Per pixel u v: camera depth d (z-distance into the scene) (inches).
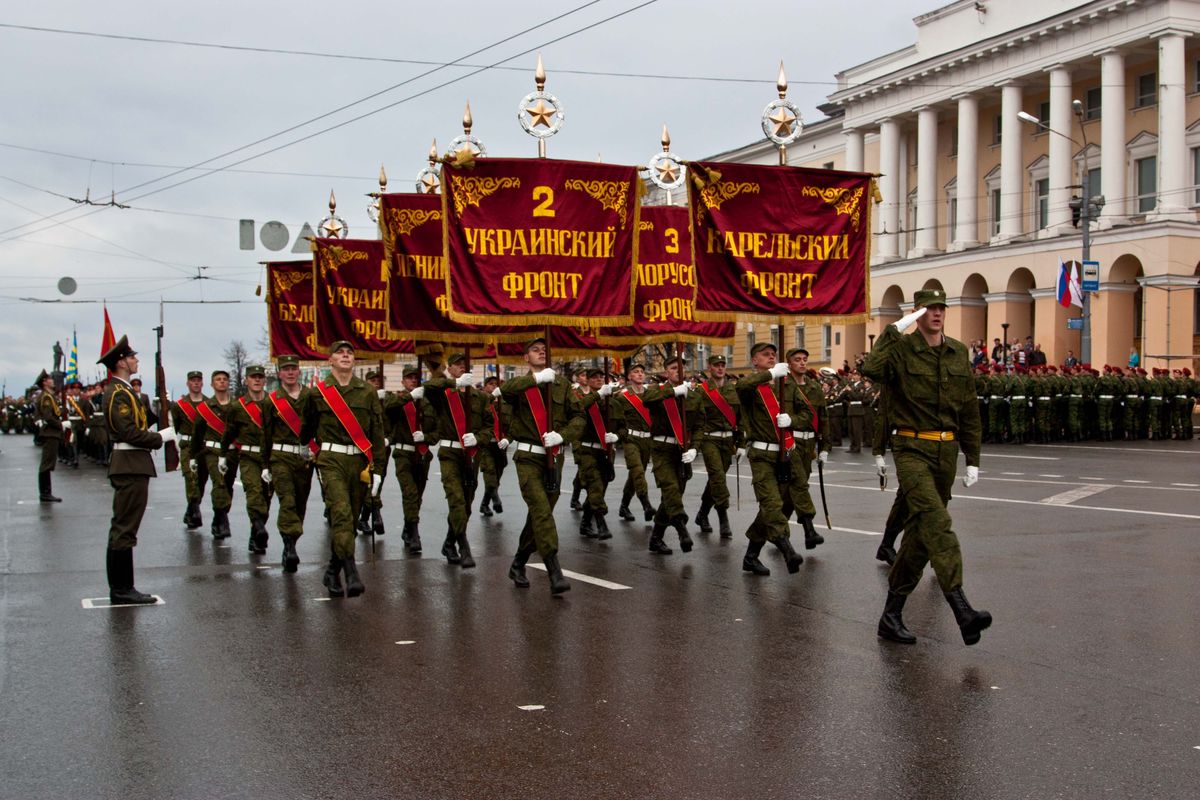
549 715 234.1
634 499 706.8
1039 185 1825.8
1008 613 326.6
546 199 418.6
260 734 223.6
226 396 564.4
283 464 434.3
